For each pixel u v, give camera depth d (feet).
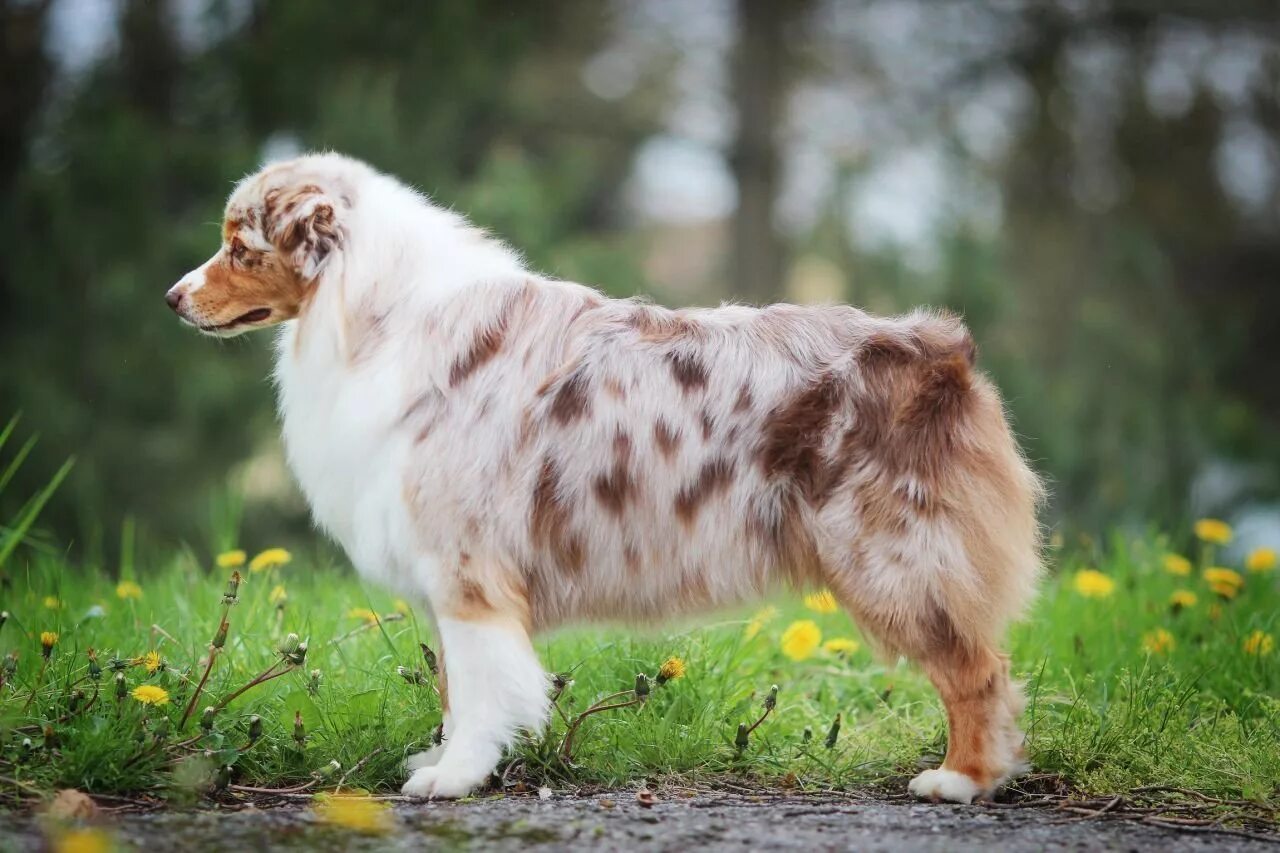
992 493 20.36
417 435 20.48
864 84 78.74
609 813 18.80
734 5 77.56
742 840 17.38
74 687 21.25
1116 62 78.48
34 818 17.69
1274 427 75.92
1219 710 24.16
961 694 20.31
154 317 54.49
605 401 20.52
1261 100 80.43
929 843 17.39
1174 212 80.79
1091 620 28.37
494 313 21.04
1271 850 17.83
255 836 17.16
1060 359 66.69
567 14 73.46
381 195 22.15
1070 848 17.39
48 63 62.85
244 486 55.47
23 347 54.34
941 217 62.85
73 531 51.67
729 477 20.39
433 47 60.39
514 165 57.52
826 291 78.95
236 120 58.70
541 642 25.00
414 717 21.90
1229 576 28.45
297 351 21.84
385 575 20.93
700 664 24.21
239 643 24.47
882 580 20.07
